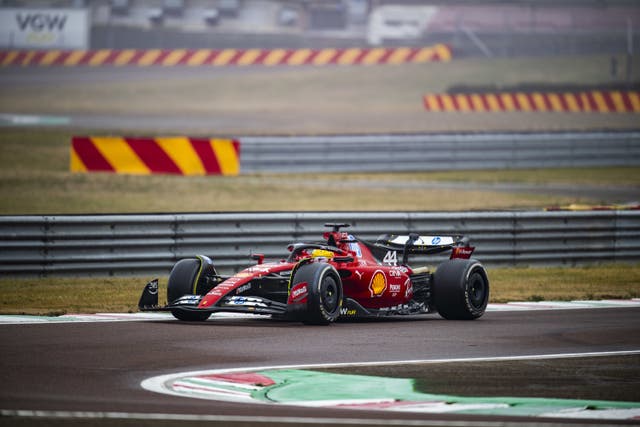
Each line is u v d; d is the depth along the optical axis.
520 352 36.12
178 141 109.81
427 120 167.50
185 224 62.84
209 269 44.91
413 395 27.62
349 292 45.25
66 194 98.31
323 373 30.81
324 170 123.12
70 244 59.12
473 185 116.38
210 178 115.25
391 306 46.59
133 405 25.56
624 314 48.97
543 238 72.69
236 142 111.81
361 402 26.58
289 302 42.19
